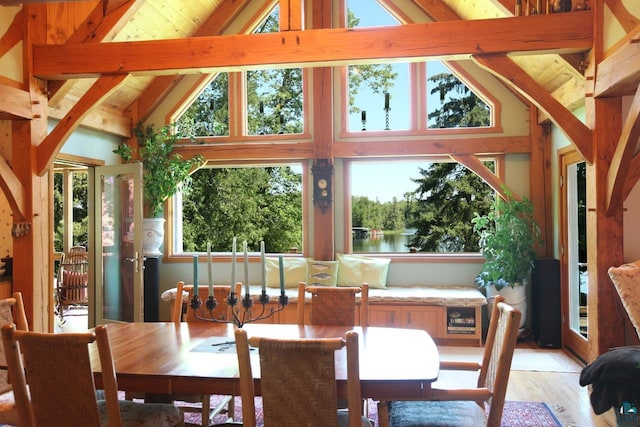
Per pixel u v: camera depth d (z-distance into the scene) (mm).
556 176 5902
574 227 5469
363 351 2543
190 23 6355
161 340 2838
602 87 3785
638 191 4289
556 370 4781
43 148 4504
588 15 3932
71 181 8602
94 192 6332
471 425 2320
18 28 4414
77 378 2064
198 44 4297
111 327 3217
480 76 6355
